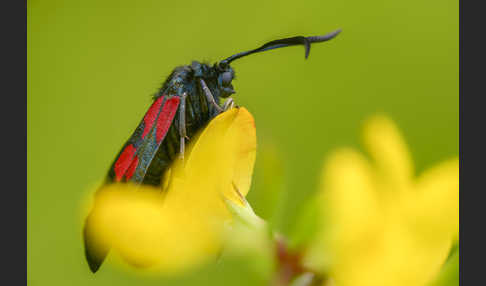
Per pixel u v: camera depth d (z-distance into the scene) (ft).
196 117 0.42
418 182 0.38
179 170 0.41
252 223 0.38
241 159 0.40
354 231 0.37
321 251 0.38
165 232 0.39
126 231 0.39
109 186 0.40
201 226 0.39
